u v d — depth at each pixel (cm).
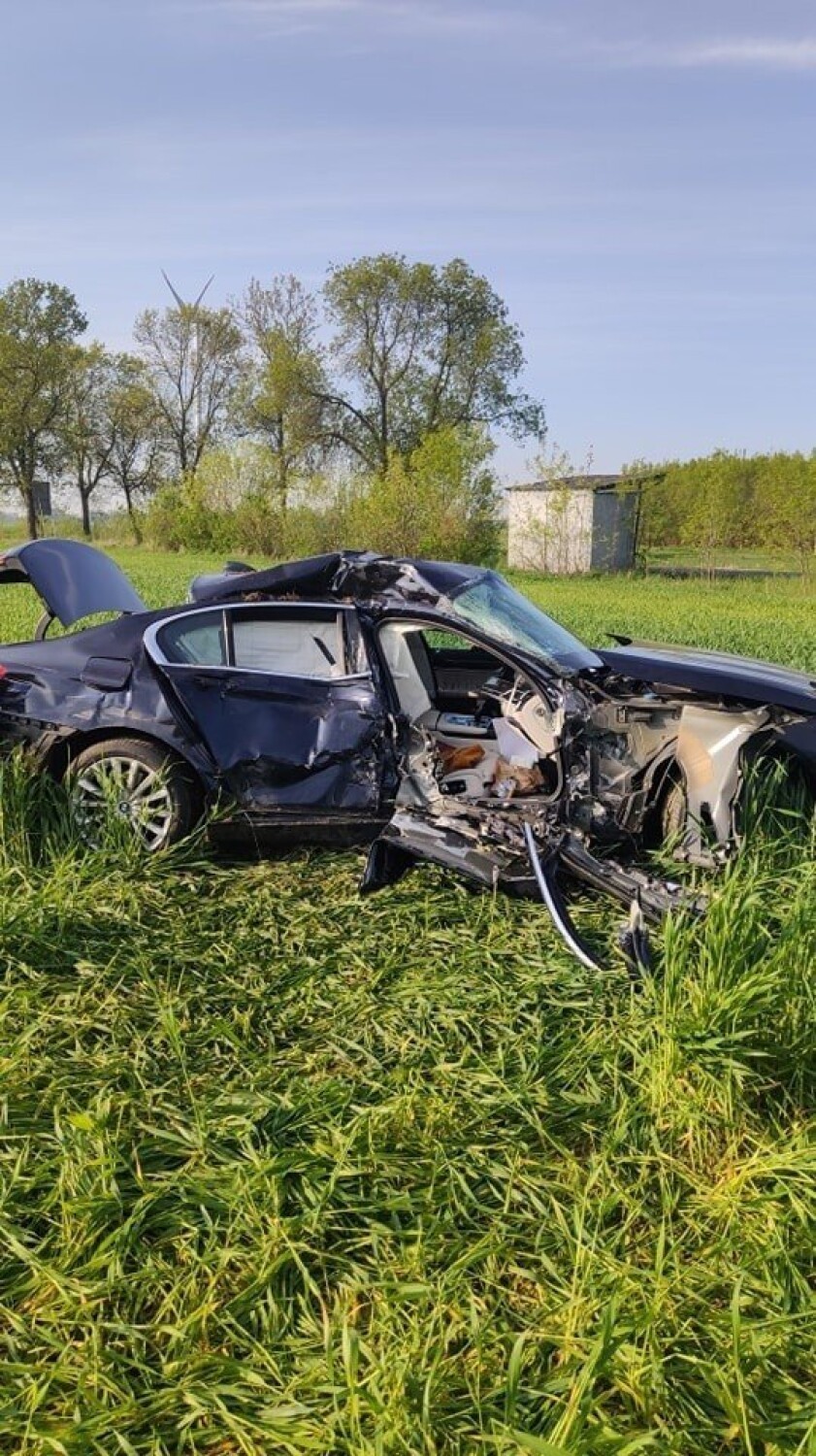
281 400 5062
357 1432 220
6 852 514
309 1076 361
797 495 3269
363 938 464
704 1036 343
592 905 501
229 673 544
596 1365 227
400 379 5091
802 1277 271
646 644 698
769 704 552
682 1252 283
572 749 504
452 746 575
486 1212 294
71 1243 276
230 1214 289
